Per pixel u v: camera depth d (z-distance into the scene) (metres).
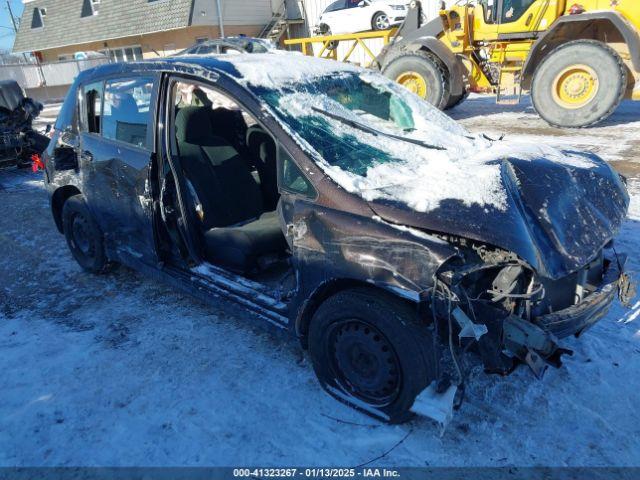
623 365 2.86
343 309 2.39
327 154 2.68
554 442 2.39
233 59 3.27
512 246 2.19
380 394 2.47
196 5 20.91
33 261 4.77
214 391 2.84
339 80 3.38
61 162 4.19
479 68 10.66
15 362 3.19
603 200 2.76
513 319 2.20
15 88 8.49
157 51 24.22
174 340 3.35
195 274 3.34
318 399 2.73
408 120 3.45
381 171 2.68
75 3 26.06
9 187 7.68
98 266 4.20
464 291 2.18
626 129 8.80
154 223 3.38
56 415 2.71
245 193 3.62
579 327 2.47
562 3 9.02
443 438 2.44
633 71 8.65
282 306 2.81
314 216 2.46
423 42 10.31
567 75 8.89
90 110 3.93
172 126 3.22
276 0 23.06
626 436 2.40
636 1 8.25
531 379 2.79
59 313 3.77
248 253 3.16
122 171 3.49
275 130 2.70
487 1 9.77
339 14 18.14
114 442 2.51
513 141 3.51
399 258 2.18
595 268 2.75
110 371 3.05
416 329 2.23
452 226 2.23
